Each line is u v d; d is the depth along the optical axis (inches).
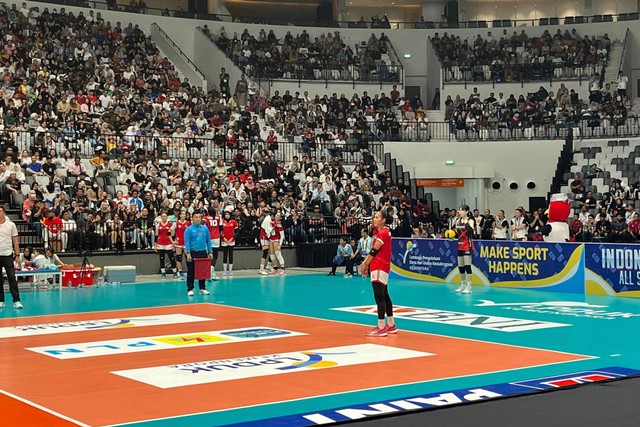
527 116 1209.4
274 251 835.4
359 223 929.5
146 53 1253.1
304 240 938.7
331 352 365.4
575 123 1168.2
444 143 1170.0
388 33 1423.5
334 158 1079.0
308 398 272.5
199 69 1347.2
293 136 1146.7
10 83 1035.3
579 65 1300.4
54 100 1032.8
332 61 1355.8
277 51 1344.7
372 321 475.5
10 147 877.8
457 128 1202.6
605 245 621.3
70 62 1131.3
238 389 287.0
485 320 476.7
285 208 949.8
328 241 944.9
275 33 1401.3
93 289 692.1
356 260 819.4
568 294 632.4
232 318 492.7
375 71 1354.6
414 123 1223.5
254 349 374.9
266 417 246.7
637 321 470.3
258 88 1269.7
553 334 419.5
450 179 1152.2
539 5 1545.3
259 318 491.8
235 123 1125.7
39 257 700.0
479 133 1192.8
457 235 653.9
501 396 270.1
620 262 610.9
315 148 1115.3
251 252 909.2
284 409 257.3
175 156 1007.6
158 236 805.9
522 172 1149.1
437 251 751.7
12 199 810.8
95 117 1039.6
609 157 1117.7
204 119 1106.7
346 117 1240.2
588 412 247.4
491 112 1242.0
